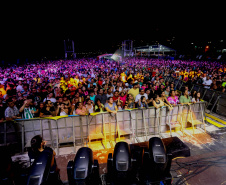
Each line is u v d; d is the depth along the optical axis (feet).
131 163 8.47
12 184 8.91
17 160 13.73
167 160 9.00
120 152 8.52
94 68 76.95
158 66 80.69
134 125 17.38
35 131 15.19
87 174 7.64
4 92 26.08
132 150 13.21
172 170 11.59
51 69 75.87
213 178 10.84
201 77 32.68
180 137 17.02
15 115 15.53
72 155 13.80
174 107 18.20
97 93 23.04
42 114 16.96
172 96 19.42
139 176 9.98
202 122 18.56
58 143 15.88
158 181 9.26
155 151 8.98
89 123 16.05
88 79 39.14
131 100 20.49
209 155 13.24
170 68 70.54
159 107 17.61
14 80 39.86
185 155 13.30
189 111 18.70
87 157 8.25
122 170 7.98
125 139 17.62
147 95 21.94
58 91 25.03
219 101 23.79
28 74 57.67
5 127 14.58
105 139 15.93
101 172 11.80
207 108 26.35
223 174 11.18
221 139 16.52
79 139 16.28
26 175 8.29
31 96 16.80
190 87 32.58
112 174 8.81
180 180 10.70
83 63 112.37
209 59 135.03
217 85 26.53
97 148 15.72
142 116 17.38
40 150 9.66
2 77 49.60
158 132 18.28
